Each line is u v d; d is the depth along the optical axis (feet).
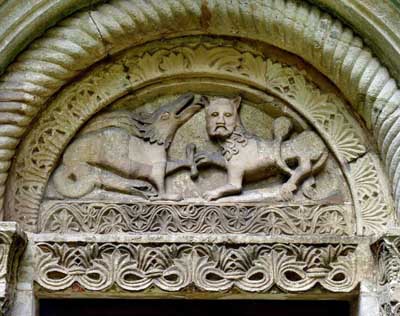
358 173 16.89
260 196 16.84
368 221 16.55
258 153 17.06
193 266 16.03
